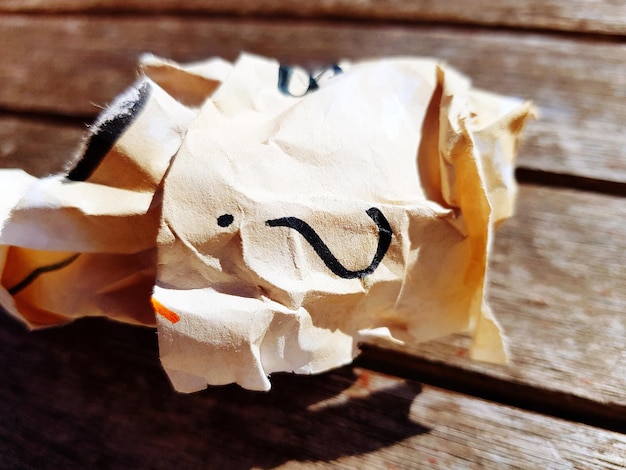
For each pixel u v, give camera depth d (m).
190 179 0.12
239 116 0.14
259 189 0.13
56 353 0.19
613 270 0.18
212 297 0.13
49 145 0.24
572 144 0.21
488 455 0.16
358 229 0.13
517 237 0.19
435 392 0.17
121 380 0.18
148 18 0.28
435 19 0.25
